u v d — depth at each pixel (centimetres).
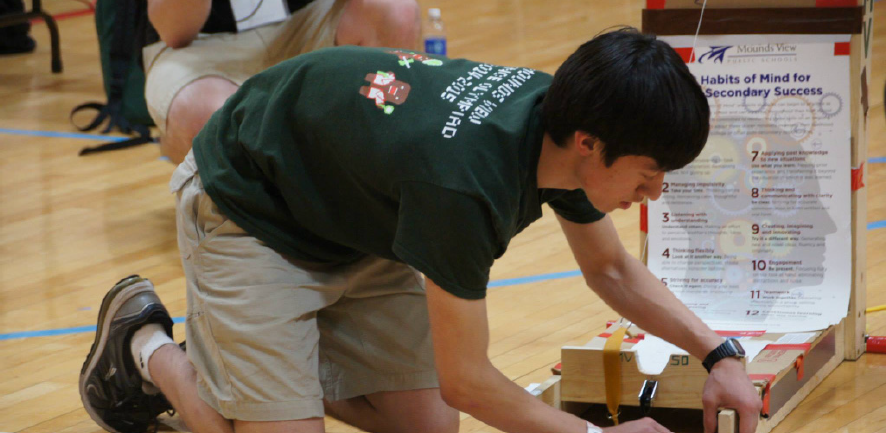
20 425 462
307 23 672
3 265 706
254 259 365
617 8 1716
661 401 425
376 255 375
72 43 1585
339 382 419
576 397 442
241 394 364
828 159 475
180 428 456
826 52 467
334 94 335
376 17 655
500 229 304
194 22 655
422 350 414
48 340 571
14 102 1218
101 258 714
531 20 1653
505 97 317
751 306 488
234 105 369
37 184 901
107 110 1047
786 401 435
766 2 470
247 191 360
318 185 350
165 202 844
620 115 279
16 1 1440
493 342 541
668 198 498
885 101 270
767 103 479
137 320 422
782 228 486
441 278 308
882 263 629
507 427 333
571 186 314
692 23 479
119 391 434
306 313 373
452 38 1533
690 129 282
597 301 598
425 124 311
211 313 369
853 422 430
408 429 418
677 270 500
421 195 303
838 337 494
